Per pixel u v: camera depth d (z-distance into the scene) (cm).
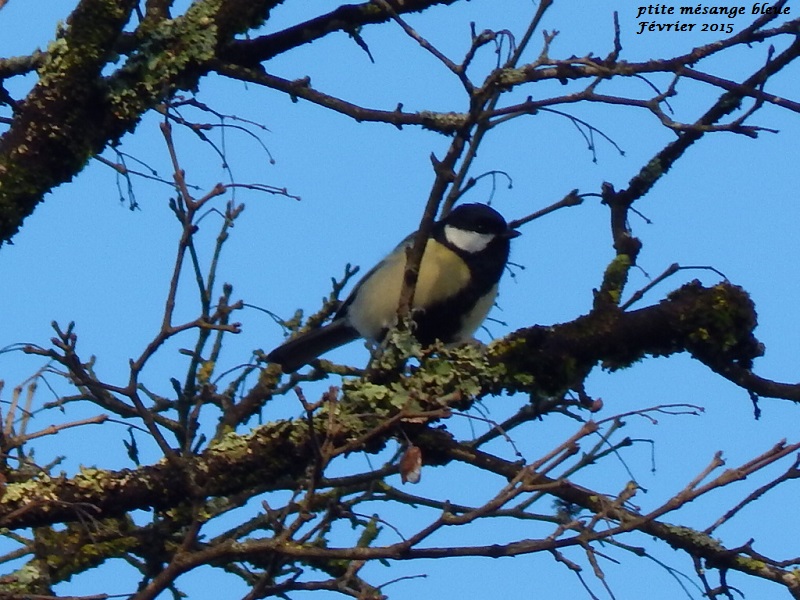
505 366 787
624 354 795
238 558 726
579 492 757
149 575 806
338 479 757
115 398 858
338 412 777
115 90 832
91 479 729
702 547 761
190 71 859
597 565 612
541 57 708
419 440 778
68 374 773
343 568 861
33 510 708
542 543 602
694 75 739
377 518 698
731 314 789
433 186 739
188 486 688
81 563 804
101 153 855
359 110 862
